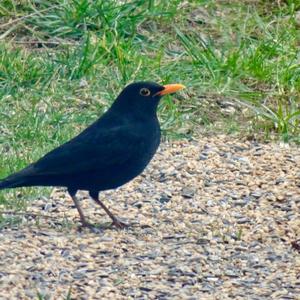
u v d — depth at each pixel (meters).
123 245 10.77
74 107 14.98
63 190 12.33
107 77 15.62
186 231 11.28
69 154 11.06
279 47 16.84
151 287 9.86
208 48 16.38
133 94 11.38
